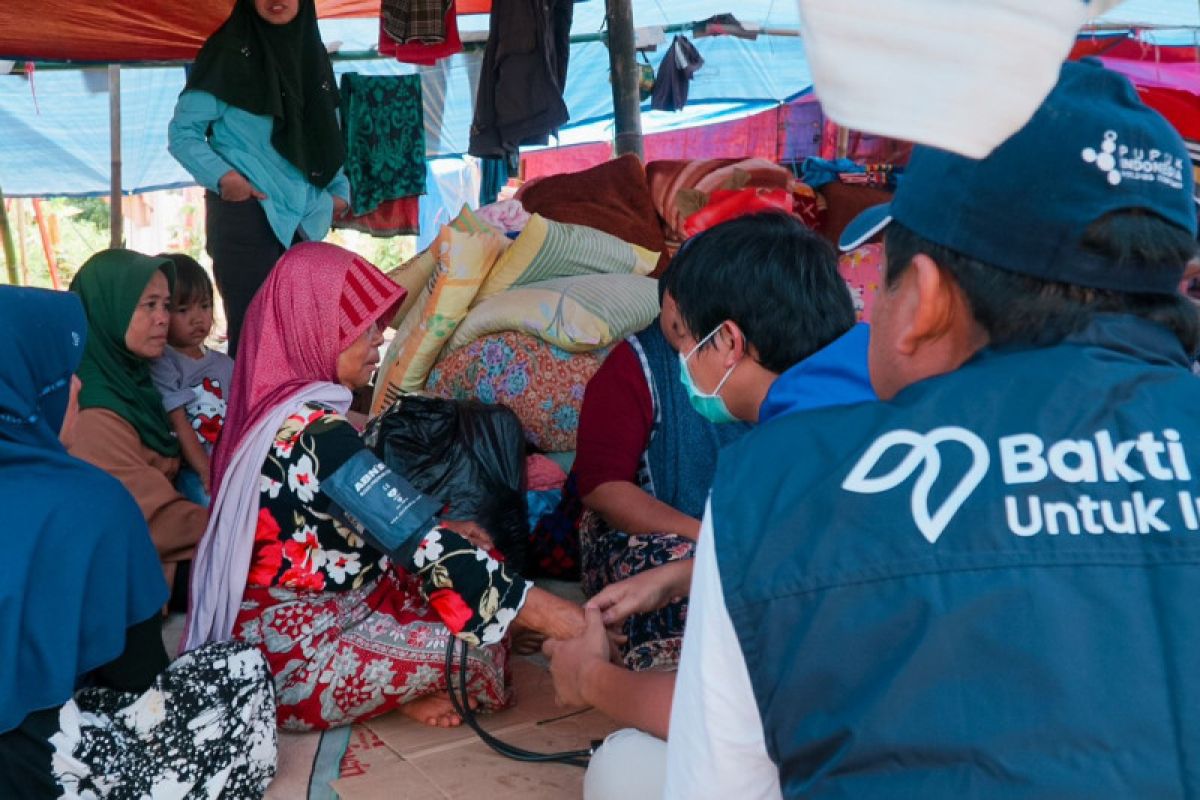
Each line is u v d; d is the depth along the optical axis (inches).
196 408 160.6
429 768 100.2
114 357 146.6
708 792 44.6
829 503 41.3
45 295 86.5
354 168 329.4
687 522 109.1
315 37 217.8
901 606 38.7
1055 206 40.3
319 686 104.0
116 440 143.2
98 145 441.1
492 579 93.4
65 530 77.6
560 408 162.1
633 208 217.0
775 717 40.6
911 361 46.3
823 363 69.4
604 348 164.1
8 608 73.6
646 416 112.0
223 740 88.5
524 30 270.5
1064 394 41.1
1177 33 371.6
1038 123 40.2
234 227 208.4
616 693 69.4
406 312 183.8
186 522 144.8
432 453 147.6
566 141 508.1
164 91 434.3
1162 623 37.0
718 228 84.8
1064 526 38.7
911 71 30.9
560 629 93.0
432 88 406.3
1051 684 36.8
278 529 101.6
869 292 220.7
